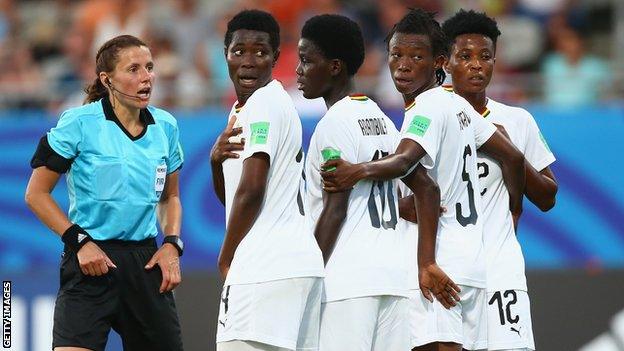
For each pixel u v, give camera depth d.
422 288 19.88
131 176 21.02
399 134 20.62
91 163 20.89
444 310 20.12
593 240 35.56
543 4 44.69
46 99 38.31
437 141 19.83
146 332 21.44
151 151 21.34
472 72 22.14
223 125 35.44
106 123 21.09
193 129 35.44
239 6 44.12
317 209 20.16
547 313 33.00
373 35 44.22
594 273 33.09
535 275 33.12
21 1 46.84
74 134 20.86
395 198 20.28
